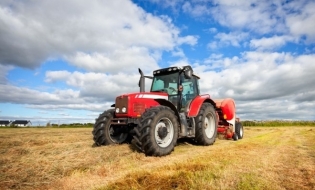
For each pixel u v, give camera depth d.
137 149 5.26
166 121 5.23
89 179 3.04
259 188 2.42
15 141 7.37
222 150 5.13
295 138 7.80
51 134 11.35
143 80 6.68
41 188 2.74
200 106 6.47
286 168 3.26
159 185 2.59
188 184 2.56
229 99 8.65
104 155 4.55
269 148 5.30
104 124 5.98
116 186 2.62
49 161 4.04
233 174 2.92
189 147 6.14
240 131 8.81
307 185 2.52
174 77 6.48
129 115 5.29
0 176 3.17
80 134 11.33
